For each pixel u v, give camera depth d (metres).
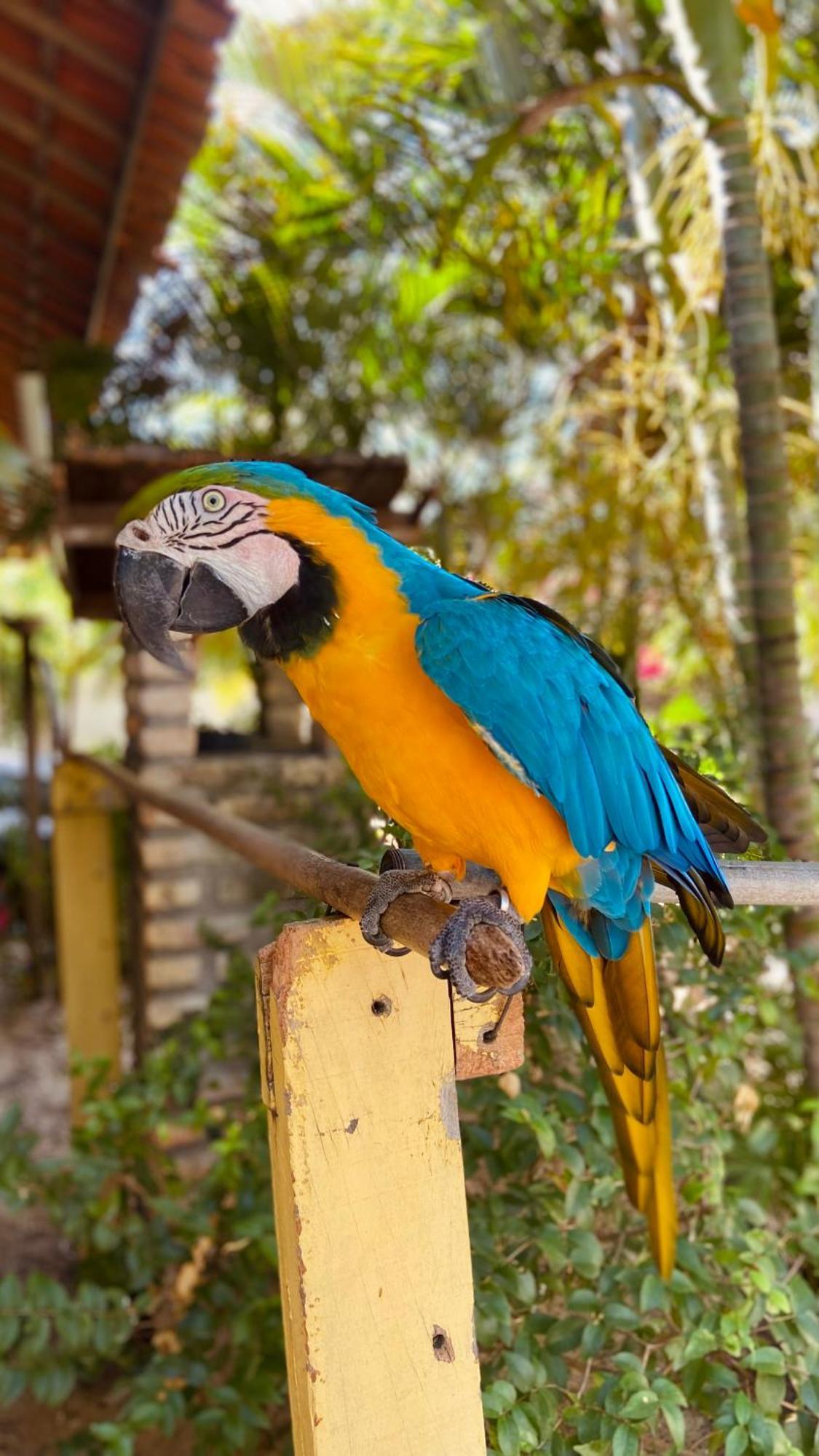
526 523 5.77
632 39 3.64
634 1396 1.63
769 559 2.76
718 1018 2.10
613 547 4.25
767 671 2.77
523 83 4.22
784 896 1.58
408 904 1.31
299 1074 1.29
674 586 4.15
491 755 1.39
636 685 3.52
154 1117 2.78
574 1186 1.86
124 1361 2.82
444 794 1.41
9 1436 3.02
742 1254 1.86
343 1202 1.31
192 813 2.64
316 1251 1.30
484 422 6.55
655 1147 1.64
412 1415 1.33
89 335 6.06
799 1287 1.89
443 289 5.76
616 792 1.43
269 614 1.39
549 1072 2.04
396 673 1.38
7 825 10.20
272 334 5.91
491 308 5.68
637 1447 1.59
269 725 4.48
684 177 3.10
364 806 2.99
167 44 3.52
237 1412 2.13
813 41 4.23
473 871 1.57
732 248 2.77
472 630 1.36
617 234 4.17
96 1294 2.49
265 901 2.69
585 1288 1.93
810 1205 2.47
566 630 1.52
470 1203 2.00
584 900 1.48
